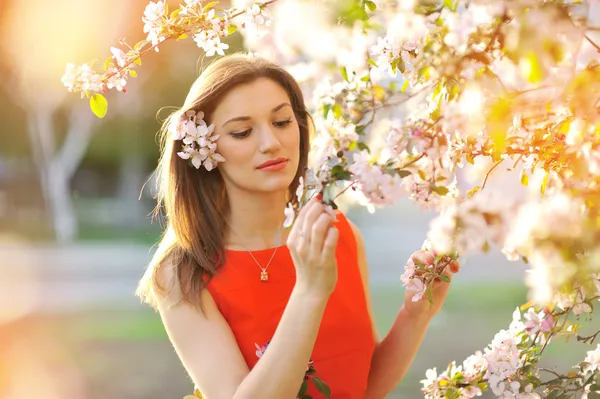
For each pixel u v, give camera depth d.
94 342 8.10
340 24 1.97
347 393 2.26
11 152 27.28
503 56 1.91
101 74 2.16
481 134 2.01
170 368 6.97
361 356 2.28
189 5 2.17
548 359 6.19
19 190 26.94
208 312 2.21
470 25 1.87
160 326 9.10
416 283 2.12
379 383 2.37
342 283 2.30
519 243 1.74
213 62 2.25
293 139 2.22
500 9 1.81
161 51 22.02
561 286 1.75
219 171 2.29
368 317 2.32
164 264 2.25
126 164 27.23
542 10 1.73
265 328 2.22
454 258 2.10
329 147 2.02
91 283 12.84
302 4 1.97
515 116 1.96
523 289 11.69
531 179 2.02
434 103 1.99
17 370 6.76
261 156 2.19
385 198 1.90
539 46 1.72
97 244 20.45
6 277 13.38
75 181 30.39
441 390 2.15
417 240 19.98
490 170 2.02
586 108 1.78
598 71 1.78
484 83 1.88
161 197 2.40
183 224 2.27
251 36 2.17
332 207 1.98
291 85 2.24
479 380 2.14
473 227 1.79
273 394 2.01
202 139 2.20
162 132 2.39
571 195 1.80
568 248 1.71
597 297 2.00
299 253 1.99
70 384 6.35
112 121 25.59
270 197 2.26
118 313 9.97
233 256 2.25
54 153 23.30
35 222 24.53
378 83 2.11
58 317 9.67
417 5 1.93
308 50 2.02
